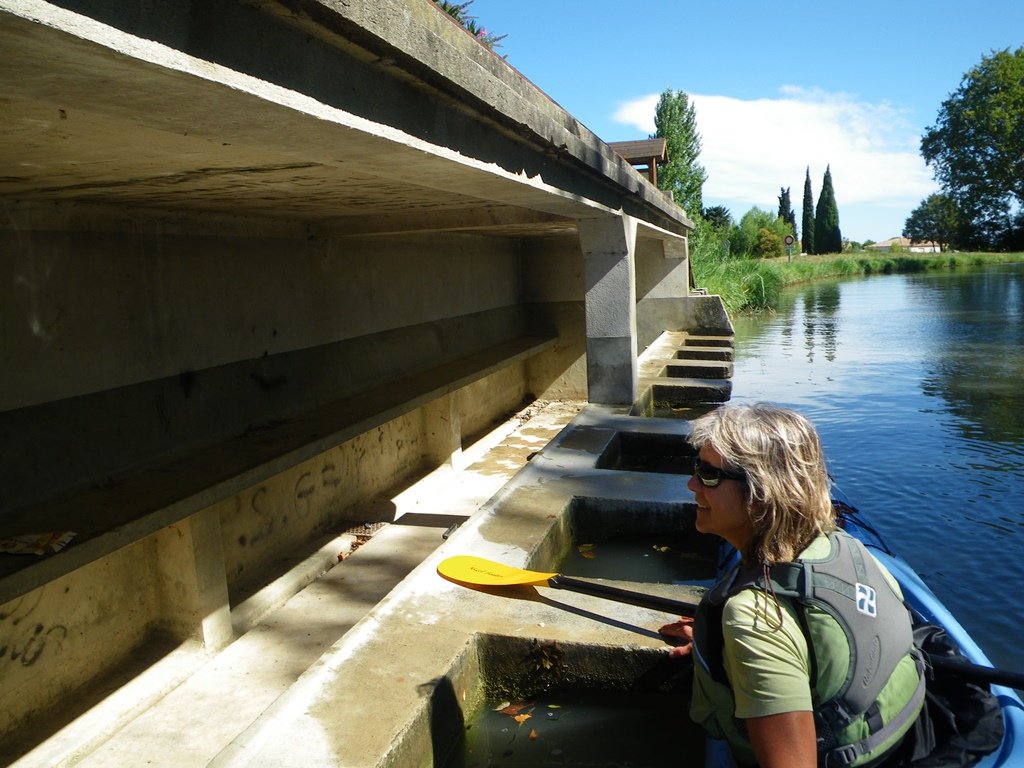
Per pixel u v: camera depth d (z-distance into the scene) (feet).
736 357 48.34
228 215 17.35
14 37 5.09
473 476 27.07
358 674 9.12
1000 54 164.04
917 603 9.32
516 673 10.02
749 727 5.41
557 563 14.79
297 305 19.94
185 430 15.98
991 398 33.27
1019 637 14.30
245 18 6.71
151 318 15.20
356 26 7.59
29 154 9.14
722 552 12.57
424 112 9.98
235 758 7.67
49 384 13.08
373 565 19.02
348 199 15.70
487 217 21.16
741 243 159.94
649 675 9.53
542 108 15.31
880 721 5.69
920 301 88.58
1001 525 19.33
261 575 18.35
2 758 11.83
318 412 19.86
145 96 6.69
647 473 17.75
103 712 12.88
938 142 174.09
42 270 12.96
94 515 12.20
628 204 25.64
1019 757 6.30
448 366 27.71
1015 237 193.57
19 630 12.41
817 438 6.06
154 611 15.10
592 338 25.02
